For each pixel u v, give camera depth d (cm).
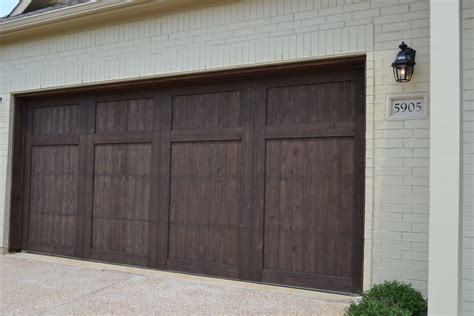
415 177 399
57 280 501
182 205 540
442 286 308
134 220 571
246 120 505
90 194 605
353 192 448
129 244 573
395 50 412
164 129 556
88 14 568
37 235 651
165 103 557
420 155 398
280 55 466
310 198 469
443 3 319
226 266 508
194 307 408
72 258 614
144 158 570
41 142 655
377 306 330
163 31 536
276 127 489
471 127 358
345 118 455
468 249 352
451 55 315
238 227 504
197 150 535
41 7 682
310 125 471
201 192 529
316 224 464
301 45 456
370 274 410
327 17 445
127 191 579
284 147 486
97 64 581
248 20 486
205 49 508
